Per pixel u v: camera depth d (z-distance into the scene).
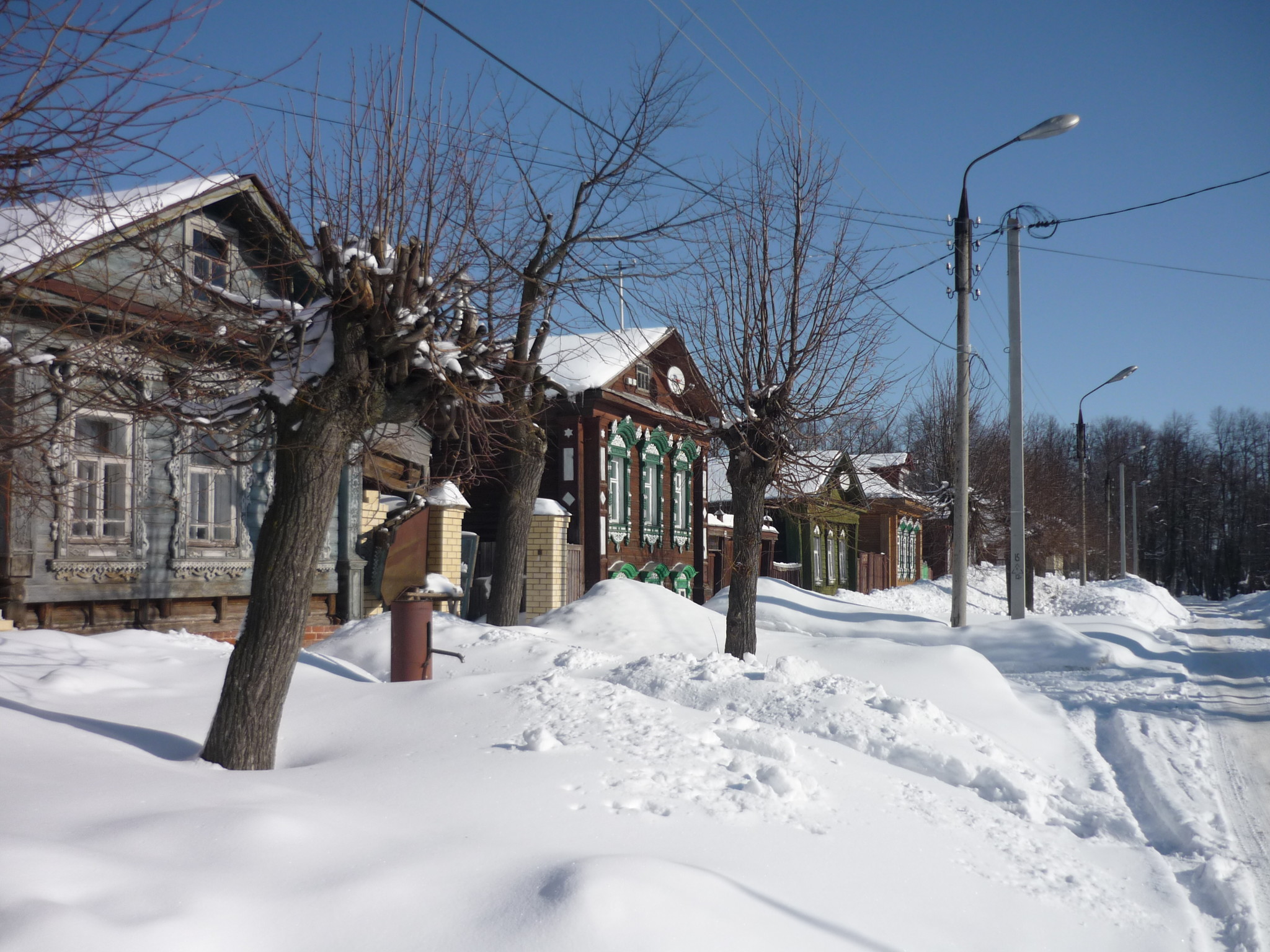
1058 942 3.70
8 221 4.17
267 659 5.14
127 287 6.23
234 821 3.12
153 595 10.40
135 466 9.52
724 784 4.68
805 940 3.06
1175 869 5.11
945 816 5.03
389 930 2.63
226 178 8.73
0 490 5.30
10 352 4.30
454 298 6.48
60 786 3.62
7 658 7.16
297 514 5.29
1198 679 13.38
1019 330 17.77
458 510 15.12
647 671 7.95
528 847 3.45
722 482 30.86
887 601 31.09
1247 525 80.38
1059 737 8.33
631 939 2.72
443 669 9.07
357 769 4.67
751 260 10.97
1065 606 33.22
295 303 5.99
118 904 2.47
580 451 19.28
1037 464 35.44
